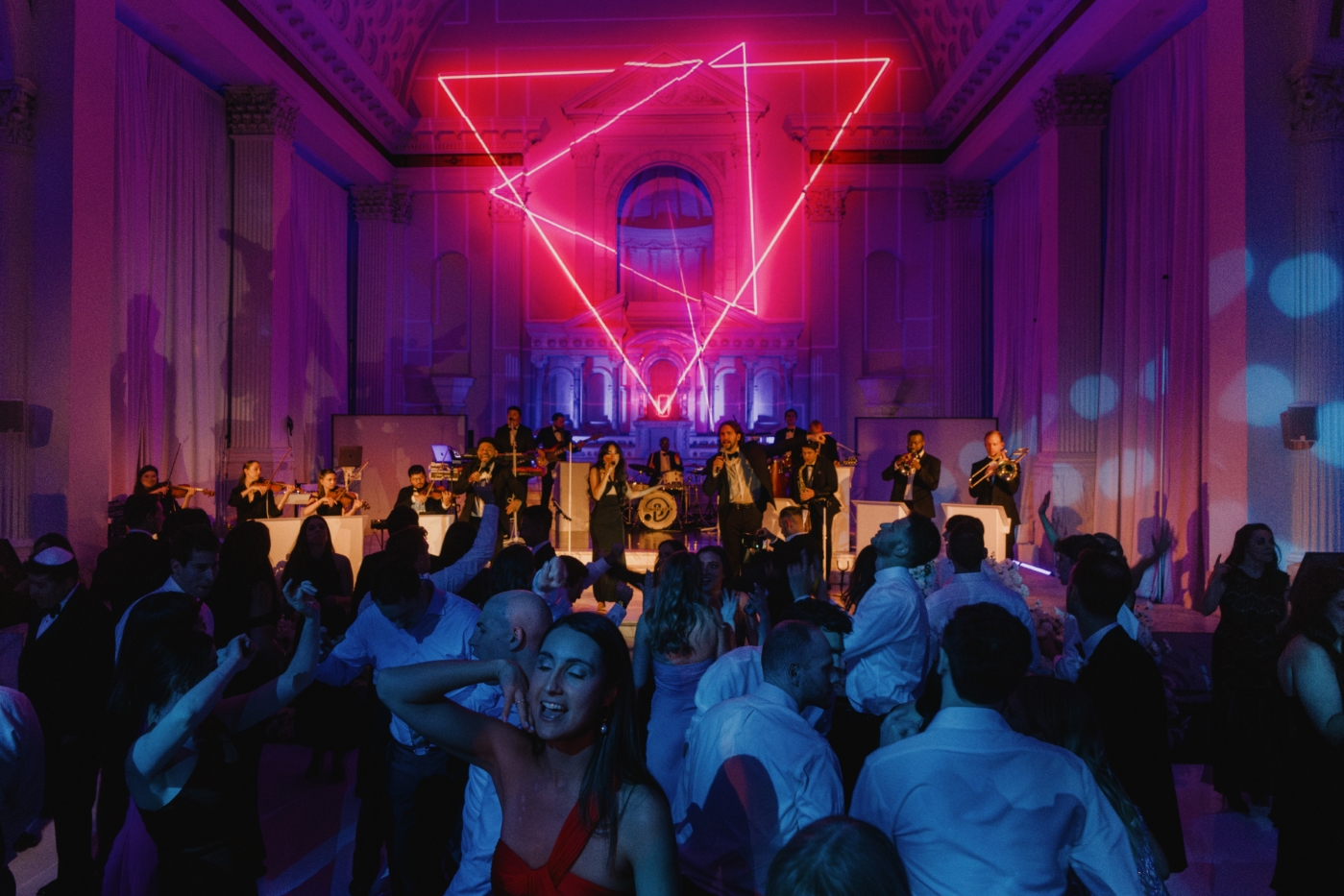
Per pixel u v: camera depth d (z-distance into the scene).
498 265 17.20
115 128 9.89
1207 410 9.66
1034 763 1.86
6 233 8.03
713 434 16.72
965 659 1.90
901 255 16.98
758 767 2.36
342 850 4.34
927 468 10.36
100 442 8.52
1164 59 10.58
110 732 2.62
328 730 5.41
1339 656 3.04
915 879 1.84
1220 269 7.89
